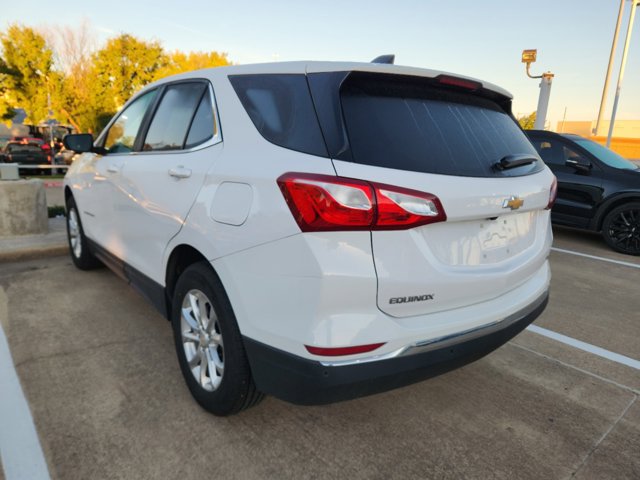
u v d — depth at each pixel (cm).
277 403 250
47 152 1706
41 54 1948
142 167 285
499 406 260
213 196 210
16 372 269
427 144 192
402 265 174
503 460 217
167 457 206
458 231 194
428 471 207
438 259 187
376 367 173
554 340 352
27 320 339
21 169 1652
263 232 181
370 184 166
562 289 480
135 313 357
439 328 187
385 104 194
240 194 195
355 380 171
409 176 176
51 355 289
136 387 258
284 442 220
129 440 215
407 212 170
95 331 325
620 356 329
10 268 462
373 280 168
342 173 168
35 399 243
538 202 232
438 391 273
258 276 184
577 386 286
